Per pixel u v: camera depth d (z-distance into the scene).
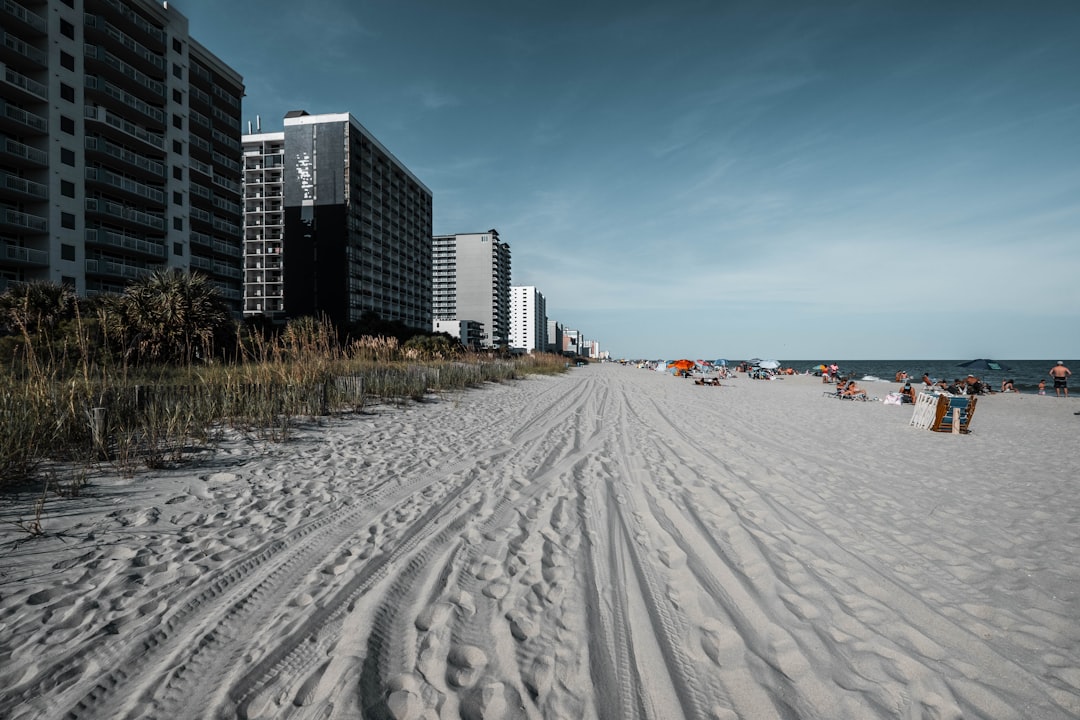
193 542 3.99
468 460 7.32
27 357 7.78
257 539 4.11
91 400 6.70
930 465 7.84
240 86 53.03
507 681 2.46
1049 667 2.64
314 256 76.62
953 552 4.20
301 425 9.15
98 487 5.11
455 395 16.02
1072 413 17.62
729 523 4.86
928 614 3.18
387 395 13.62
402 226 99.44
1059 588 3.55
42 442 5.78
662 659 2.68
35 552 3.63
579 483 6.28
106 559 3.61
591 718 2.22
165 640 2.70
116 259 38.16
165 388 8.73
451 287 162.50
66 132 33.75
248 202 82.06
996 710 2.30
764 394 24.95
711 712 2.29
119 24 38.72
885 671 2.59
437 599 3.25
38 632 2.71
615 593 3.42
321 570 3.61
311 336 13.55
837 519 5.03
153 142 40.81
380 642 2.73
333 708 2.20
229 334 16.08
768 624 3.05
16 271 31.56
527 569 3.76
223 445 7.19
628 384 30.08
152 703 2.22
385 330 47.59
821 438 10.47
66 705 2.19
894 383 38.94
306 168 77.06
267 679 2.40
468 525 4.65
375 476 6.19
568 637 2.86
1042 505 5.59
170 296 14.87
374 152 86.06
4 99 31.09
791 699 2.38
